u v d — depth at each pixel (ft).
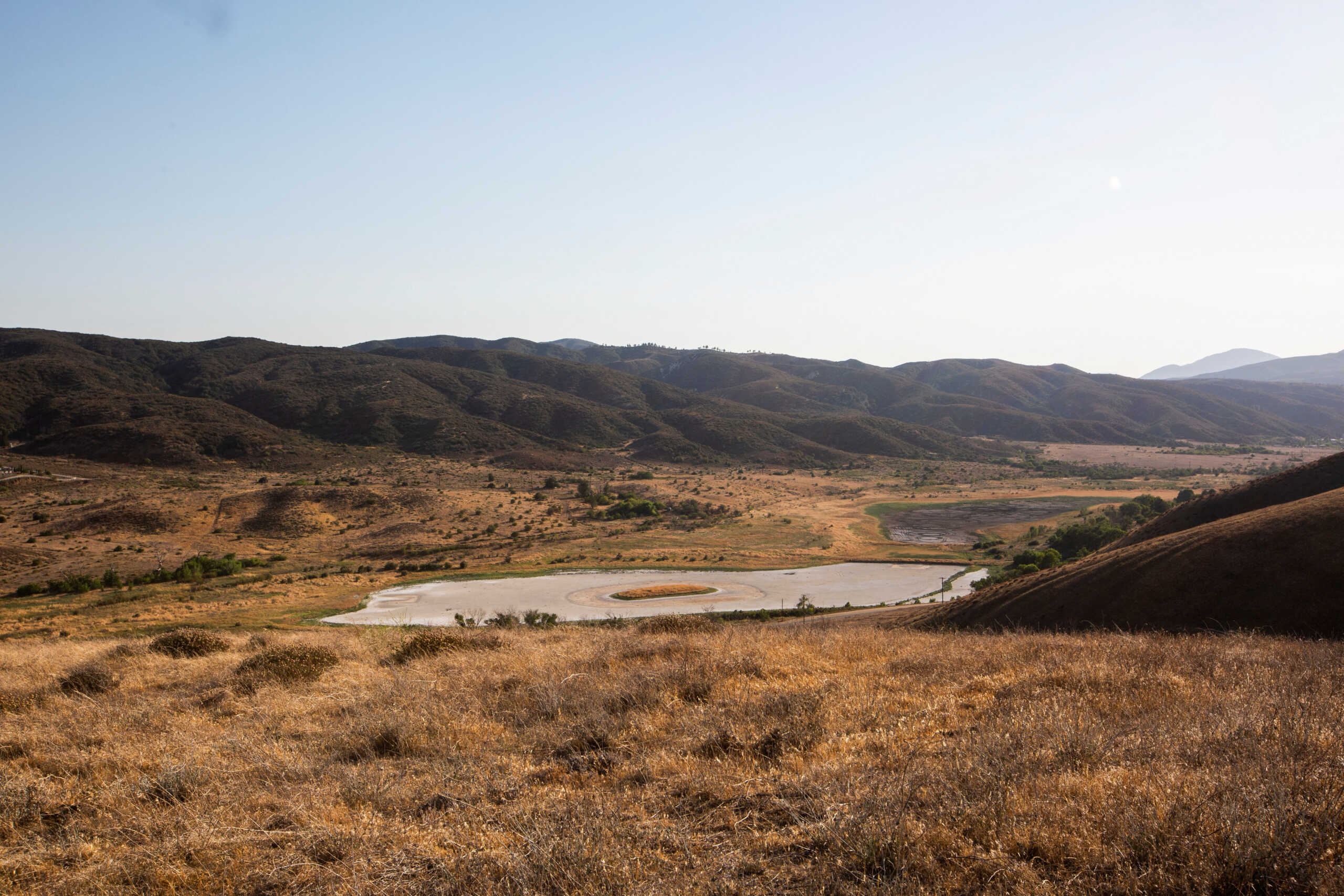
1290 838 12.11
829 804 15.25
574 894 12.58
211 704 32.48
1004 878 12.14
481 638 48.85
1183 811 13.39
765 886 12.73
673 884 12.72
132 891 14.29
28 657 46.50
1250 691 23.56
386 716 26.43
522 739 24.09
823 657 35.96
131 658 45.44
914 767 17.48
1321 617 77.61
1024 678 27.09
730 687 29.30
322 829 16.48
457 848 15.07
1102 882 11.84
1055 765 16.87
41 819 18.75
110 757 23.52
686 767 19.52
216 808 18.35
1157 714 20.97
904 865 12.54
